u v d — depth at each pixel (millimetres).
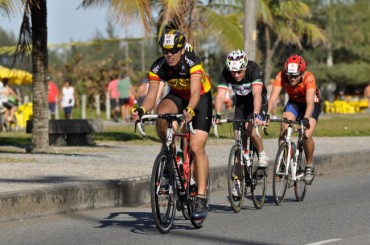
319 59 108750
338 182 25359
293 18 63812
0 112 48844
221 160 27469
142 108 14969
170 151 15336
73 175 21719
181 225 16672
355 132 44625
